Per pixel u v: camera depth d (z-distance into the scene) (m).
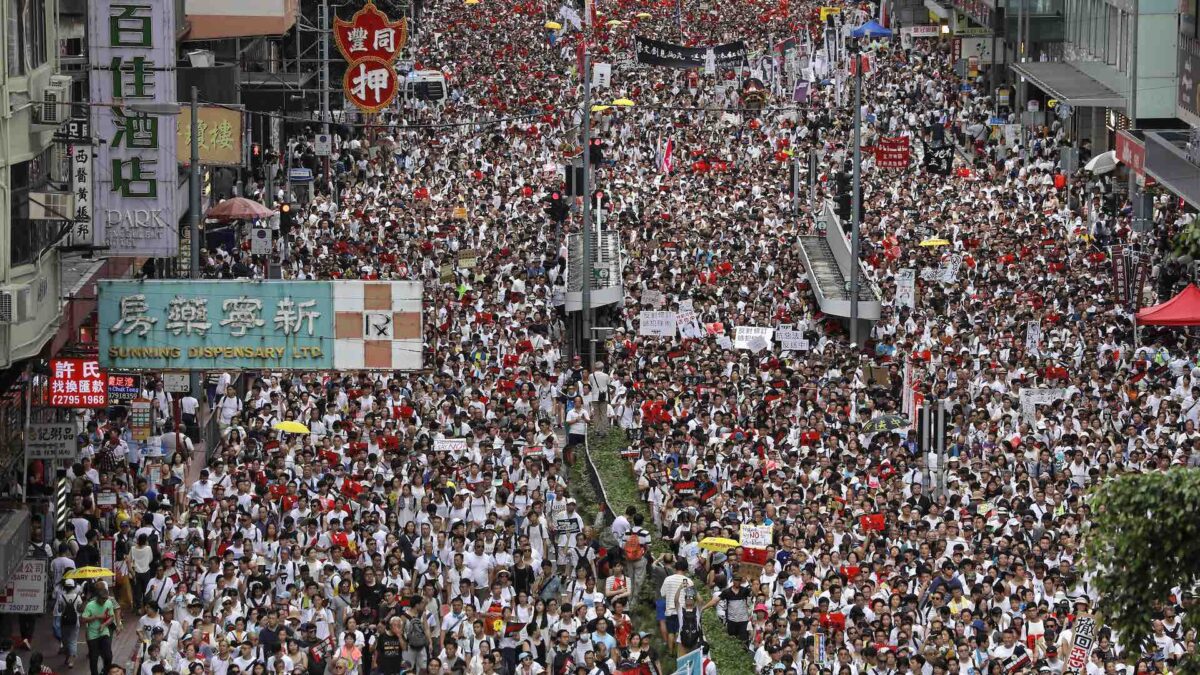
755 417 113.94
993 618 82.06
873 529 93.94
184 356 100.88
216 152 155.62
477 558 91.44
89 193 104.00
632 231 181.75
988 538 91.75
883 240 172.12
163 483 105.75
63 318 100.44
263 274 157.75
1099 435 109.56
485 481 99.56
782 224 187.88
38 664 83.56
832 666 79.38
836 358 131.00
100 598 87.00
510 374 127.94
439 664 83.06
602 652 80.88
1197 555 50.97
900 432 111.31
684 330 140.25
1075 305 145.62
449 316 145.38
